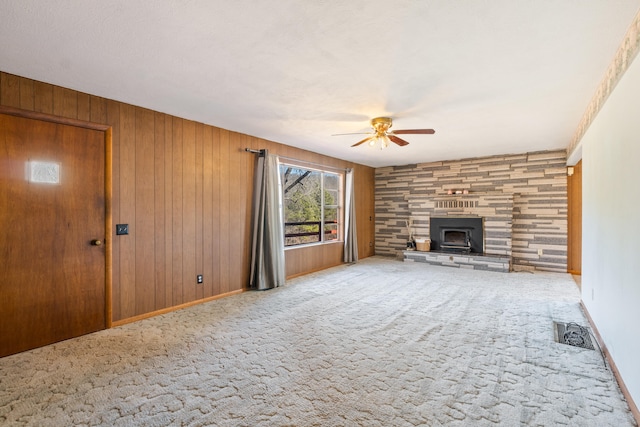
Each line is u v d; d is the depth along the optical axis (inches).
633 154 79.0
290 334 120.5
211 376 90.7
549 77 104.6
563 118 149.3
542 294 175.0
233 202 178.7
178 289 151.9
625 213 85.4
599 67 97.3
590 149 130.9
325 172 259.0
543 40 82.4
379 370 94.2
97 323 125.0
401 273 231.9
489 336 118.5
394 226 305.6
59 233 115.9
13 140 106.0
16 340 106.0
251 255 188.5
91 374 91.9
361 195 298.5
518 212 244.8
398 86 113.1
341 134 183.5
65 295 117.0
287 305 156.3
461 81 108.3
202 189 162.7
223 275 172.7
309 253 235.3
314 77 105.9
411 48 87.0
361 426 70.1
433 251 271.7
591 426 70.4
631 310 79.2
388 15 72.1
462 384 86.8
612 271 97.2
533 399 80.0
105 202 127.5
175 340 115.3
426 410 75.6
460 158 264.5
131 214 135.3
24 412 75.2
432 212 279.0
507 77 105.0
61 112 115.6
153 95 123.8
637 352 74.2
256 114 146.8
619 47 85.3
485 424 70.8
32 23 75.0
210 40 83.2
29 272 109.3
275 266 190.5
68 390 84.0
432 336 118.6
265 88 115.6
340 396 81.3
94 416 73.7
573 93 118.0
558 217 230.5
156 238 143.7
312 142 204.7
